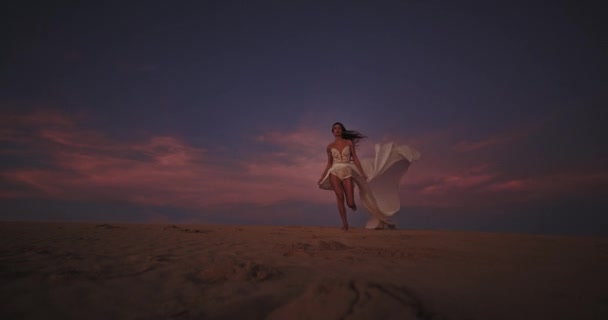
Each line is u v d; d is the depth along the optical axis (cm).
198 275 193
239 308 142
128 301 150
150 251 287
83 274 190
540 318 128
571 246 329
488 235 468
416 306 132
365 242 380
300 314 126
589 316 130
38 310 137
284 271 209
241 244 349
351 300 127
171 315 134
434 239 413
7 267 202
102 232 466
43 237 383
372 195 741
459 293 159
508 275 198
